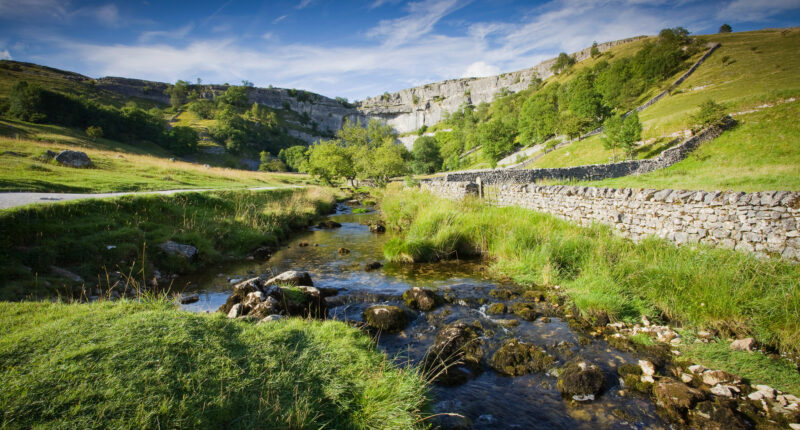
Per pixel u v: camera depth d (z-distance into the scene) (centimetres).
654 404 391
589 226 1095
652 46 9556
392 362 467
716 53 7819
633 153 4072
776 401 379
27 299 612
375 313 622
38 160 2189
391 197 2420
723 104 3678
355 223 1928
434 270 966
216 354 387
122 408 284
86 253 828
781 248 682
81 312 472
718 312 546
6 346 352
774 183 1538
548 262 845
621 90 7294
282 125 17775
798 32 8450
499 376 461
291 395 345
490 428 361
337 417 331
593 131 5753
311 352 432
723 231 775
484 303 716
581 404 399
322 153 4506
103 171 2344
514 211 1329
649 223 938
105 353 353
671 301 614
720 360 461
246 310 574
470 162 8594
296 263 1070
